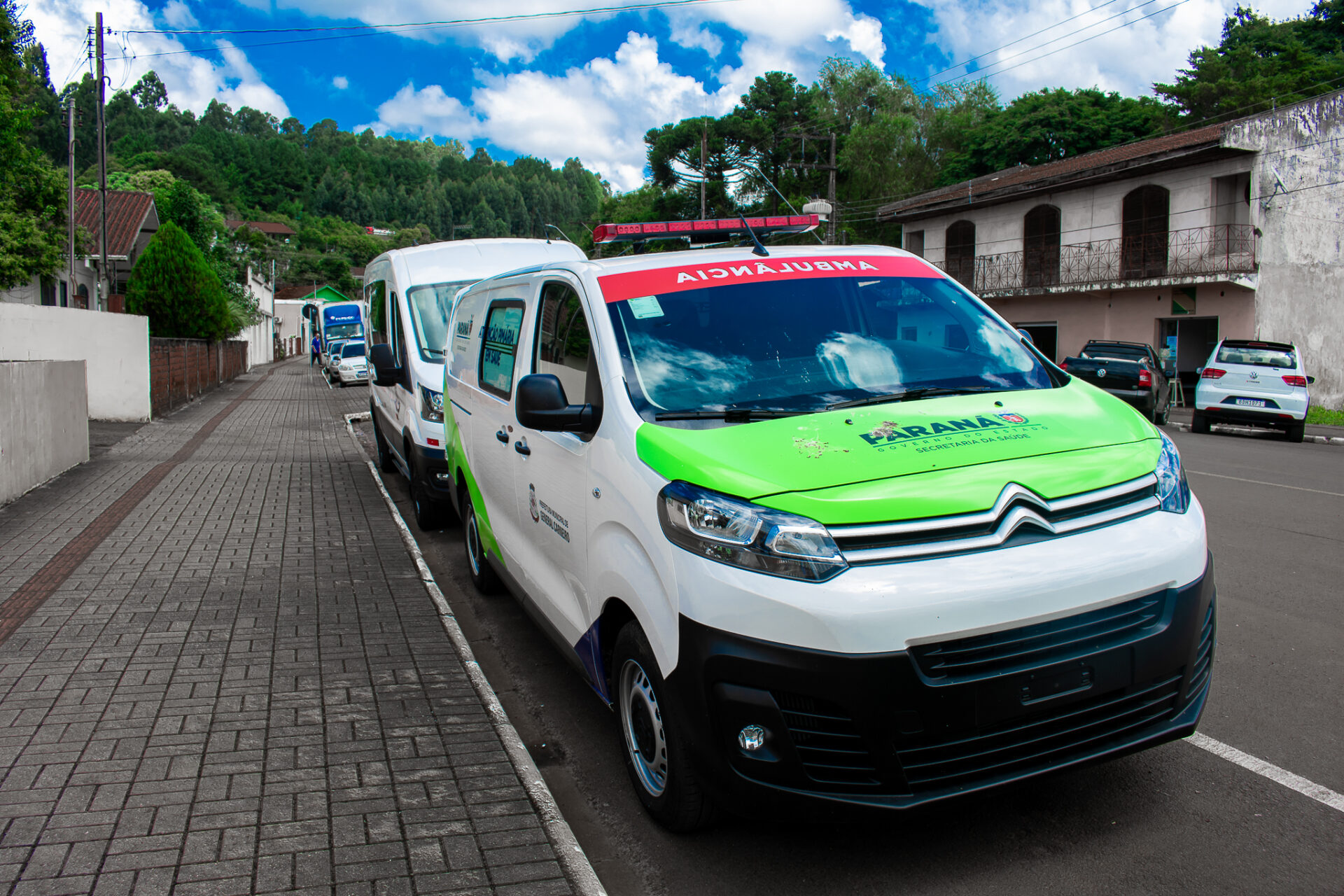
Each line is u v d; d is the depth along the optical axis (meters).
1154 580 2.92
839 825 3.35
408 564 6.86
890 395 3.54
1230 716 4.14
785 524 2.75
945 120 48.69
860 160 46.94
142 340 17.92
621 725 3.54
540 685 4.92
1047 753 2.86
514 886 2.90
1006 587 2.71
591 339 3.81
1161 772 3.63
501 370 5.18
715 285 3.96
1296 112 25.77
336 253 112.56
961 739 2.74
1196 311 27.23
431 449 8.03
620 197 65.38
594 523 3.54
